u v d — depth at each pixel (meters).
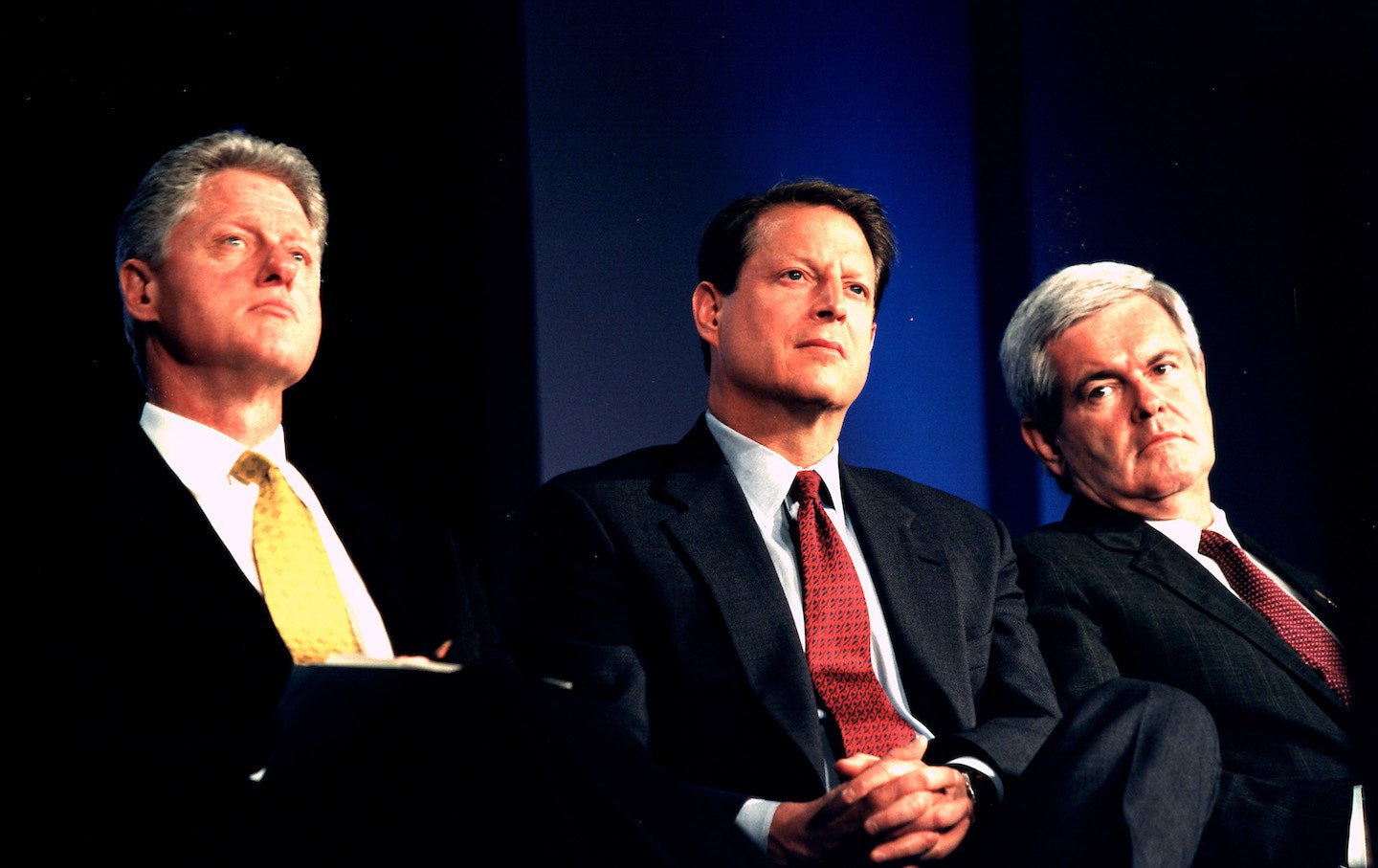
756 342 4.70
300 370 4.20
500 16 6.43
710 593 4.26
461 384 6.12
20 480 3.71
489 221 6.29
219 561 3.72
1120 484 5.42
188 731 3.35
